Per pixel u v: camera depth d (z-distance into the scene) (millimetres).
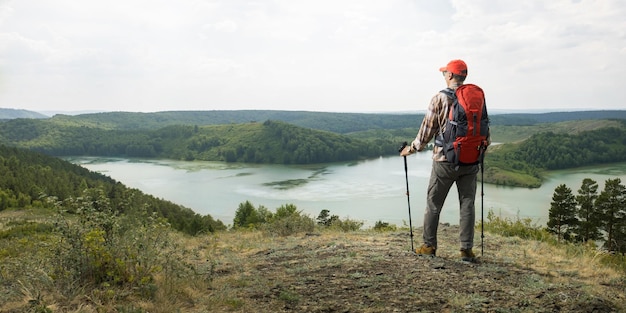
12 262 5043
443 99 4980
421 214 71188
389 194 93250
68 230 4449
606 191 37438
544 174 145250
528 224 9570
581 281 4609
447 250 6328
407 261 5410
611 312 3699
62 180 97312
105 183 96750
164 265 4785
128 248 4559
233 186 116188
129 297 3973
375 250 6281
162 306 3820
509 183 121812
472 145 4883
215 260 6109
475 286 4379
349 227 11359
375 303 3922
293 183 119812
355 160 198875
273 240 8508
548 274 4902
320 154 197750
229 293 4242
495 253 6102
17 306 3775
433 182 5461
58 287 4051
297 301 4012
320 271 5117
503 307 3787
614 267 5477
